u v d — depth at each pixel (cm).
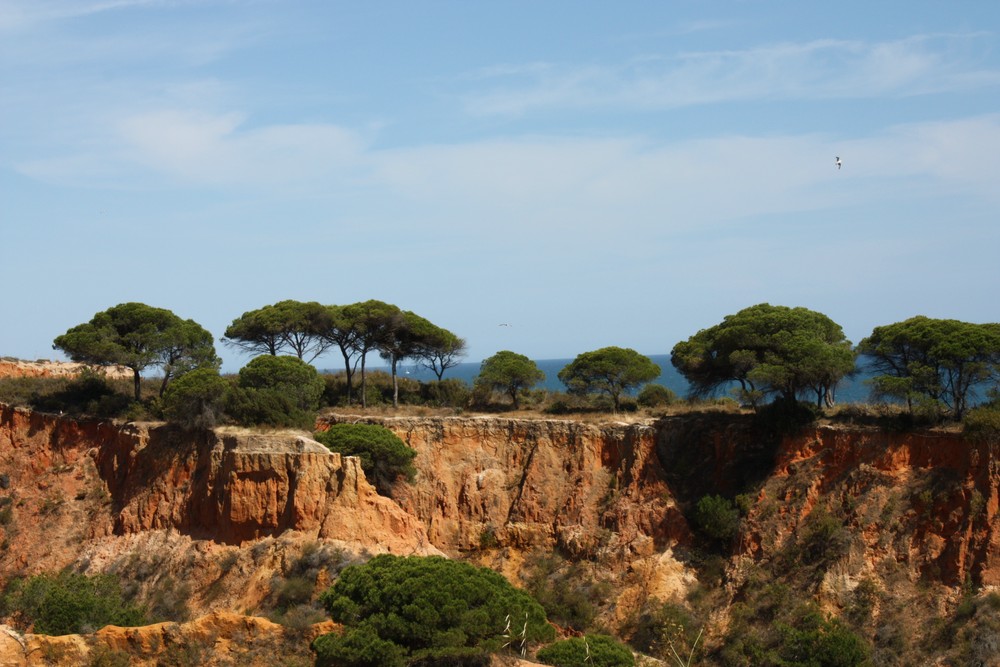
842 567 6681
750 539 7125
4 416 8969
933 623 6259
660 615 6850
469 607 5319
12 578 7819
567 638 6206
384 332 9588
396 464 8100
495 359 9725
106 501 8150
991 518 6450
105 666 5356
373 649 5012
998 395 7156
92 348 8662
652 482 7762
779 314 8156
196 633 5638
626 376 8925
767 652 6325
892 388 7069
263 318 9475
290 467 7412
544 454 8181
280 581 6875
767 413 7644
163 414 8331
